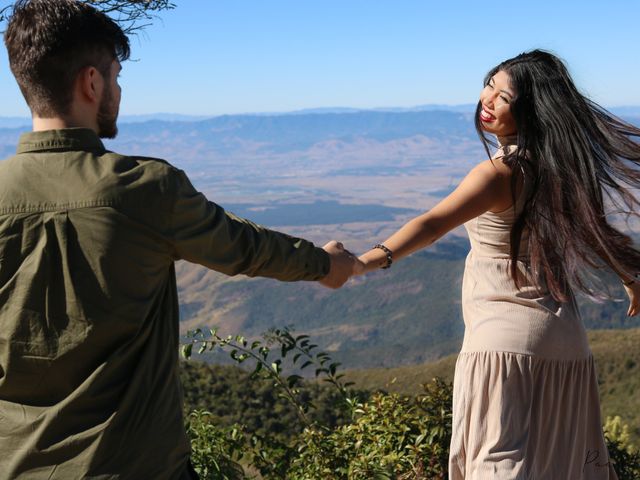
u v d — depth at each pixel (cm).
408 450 341
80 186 156
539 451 233
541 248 233
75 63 160
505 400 230
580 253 233
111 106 170
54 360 151
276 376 344
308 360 355
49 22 158
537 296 236
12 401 154
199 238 162
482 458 228
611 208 233
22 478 150
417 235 228
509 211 236
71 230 153
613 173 234
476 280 244
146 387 156
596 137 234
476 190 233
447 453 335
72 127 162
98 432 149
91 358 153
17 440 151
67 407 150
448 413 345
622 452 432
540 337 232
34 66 158
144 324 158
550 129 232
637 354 4469
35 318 152
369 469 310
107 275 153
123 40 171
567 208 231
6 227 154
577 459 244
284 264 181
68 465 149
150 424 155
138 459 153
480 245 244
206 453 335
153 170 160
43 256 152
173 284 167
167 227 159
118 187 156
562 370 236
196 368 1085
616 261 231
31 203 154
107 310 152
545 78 235
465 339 245
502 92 240
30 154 160
